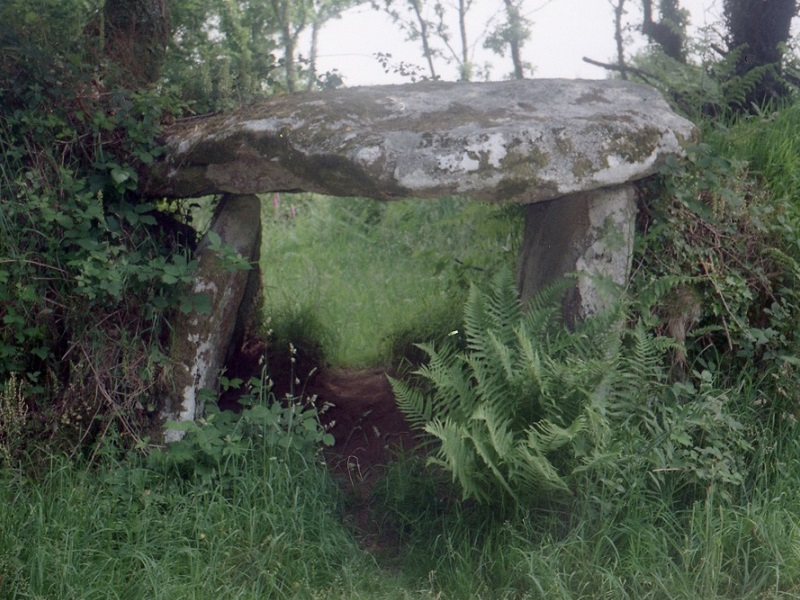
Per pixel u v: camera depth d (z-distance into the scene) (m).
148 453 4.21
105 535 3.62
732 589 3.58
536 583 3.39
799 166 5.00
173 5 6.09
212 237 4.32
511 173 3.91
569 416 3.77
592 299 4.39
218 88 5.10
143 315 4.39
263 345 5.59
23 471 3.95
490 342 3.99
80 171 4.65
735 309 4.48
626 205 4.43
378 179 3.92
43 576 3.37
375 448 4.71
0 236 4.21
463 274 5.63
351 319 6.64
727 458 3.96
